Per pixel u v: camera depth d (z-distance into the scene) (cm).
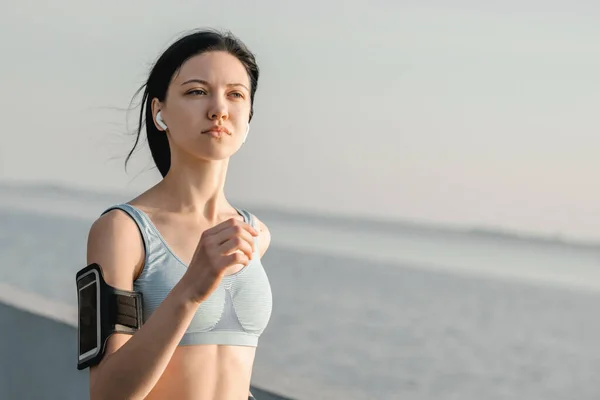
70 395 436
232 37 234
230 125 228
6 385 477
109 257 216
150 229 224
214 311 223
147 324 195
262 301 233
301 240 6312
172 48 230
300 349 1570
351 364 1455
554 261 6359
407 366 1501
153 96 236
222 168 238
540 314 2575
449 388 1349
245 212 252
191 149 227
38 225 4434
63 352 441
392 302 2466
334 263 3819
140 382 195
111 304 212
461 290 3088
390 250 5956
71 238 3559
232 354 227
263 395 334
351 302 2367
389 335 1842
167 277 221
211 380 223
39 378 456
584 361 1734
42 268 2472
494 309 2577
